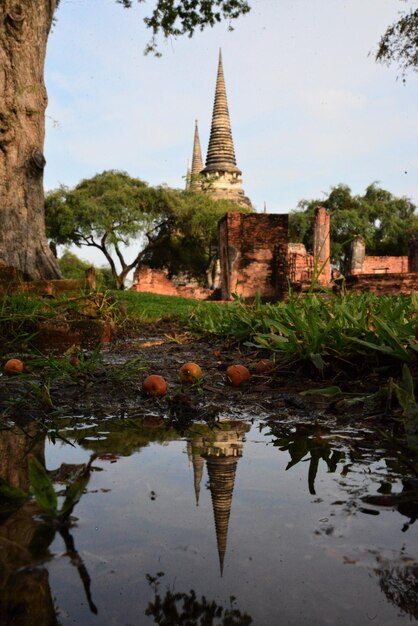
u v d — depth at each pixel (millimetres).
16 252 9148
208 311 6996
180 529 1019
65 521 1053
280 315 3908
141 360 3709
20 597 765
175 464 1473
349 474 1388
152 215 33625
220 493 1233
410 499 1196
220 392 2574
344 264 37688
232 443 1727
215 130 53500
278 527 1035
